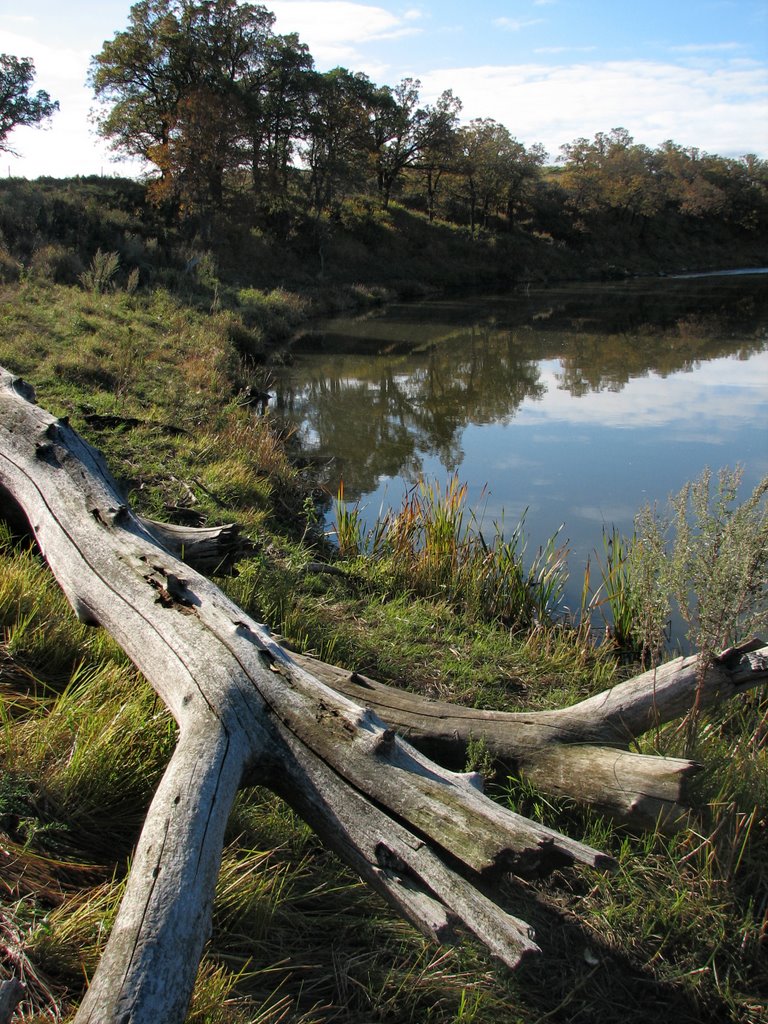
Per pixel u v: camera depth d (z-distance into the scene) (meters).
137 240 29.34
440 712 3.66
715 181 95.75
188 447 9.02
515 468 12.29
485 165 69.75
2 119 42.94
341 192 55.09
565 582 7.38
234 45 44.47
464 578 6.86
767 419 15.68
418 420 15.91
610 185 80.50
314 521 8.73
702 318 35.16
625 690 3.60
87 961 2.21
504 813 2.38
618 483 11.36
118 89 42.56
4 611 3.90
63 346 12.55
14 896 2.35
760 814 3.50
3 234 23.12
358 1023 2.43
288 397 17.50
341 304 38.97
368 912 2.86
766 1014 2.80
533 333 30.03
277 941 2.64
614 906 3.11
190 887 2.08
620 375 21.17
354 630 5.51
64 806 2.75
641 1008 2.79
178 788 2.38
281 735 2.69
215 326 20.08
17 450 4.71
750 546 3.50
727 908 3.15
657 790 3.14
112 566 3.62
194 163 38.56
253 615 5.13
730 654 3.51
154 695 3.53
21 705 3.28
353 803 2.46
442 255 60.22
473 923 2.06
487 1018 2.61
